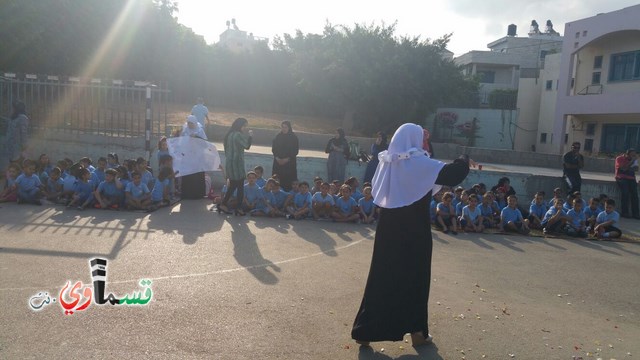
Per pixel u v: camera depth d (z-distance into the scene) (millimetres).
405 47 28500
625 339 4914
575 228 10242
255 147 16875
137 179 9727
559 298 6090
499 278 6770
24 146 12328
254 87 39312
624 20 23750
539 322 5215
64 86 12914
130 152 12969
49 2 18203
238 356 4027
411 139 4348
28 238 7152
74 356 3857
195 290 5430
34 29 17516
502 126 32844
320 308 5164
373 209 10062
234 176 9734
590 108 25281
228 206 10062
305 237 8383
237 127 9852
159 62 27234
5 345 3973
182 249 7039
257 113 35906
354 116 30969
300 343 4344
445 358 4266
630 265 8070
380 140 12250
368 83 27844
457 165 4215
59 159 13133
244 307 5043
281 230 8797
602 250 9141
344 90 28953
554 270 7430
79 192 9609
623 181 13586
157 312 4777
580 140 27344
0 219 8289
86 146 13062
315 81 30250
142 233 7848
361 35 28922
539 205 10992
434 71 28359
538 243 9406
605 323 5336
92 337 4199
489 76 42219
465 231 9977
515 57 41438
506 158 20531
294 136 11297
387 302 4242
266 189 10055
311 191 11352
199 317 4727
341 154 12906
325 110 39250
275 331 4539
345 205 10039
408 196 4199
